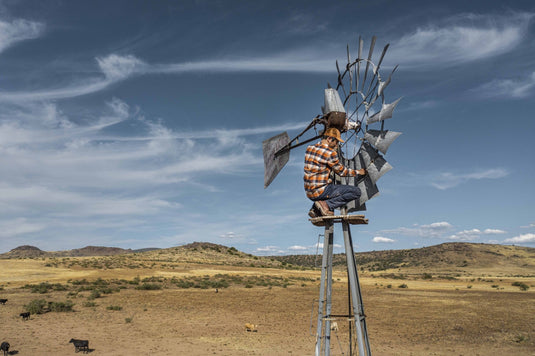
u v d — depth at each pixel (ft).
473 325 85.61
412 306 119.24
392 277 313.94
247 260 410.11
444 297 144.56
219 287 172.65
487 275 436.76
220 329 79.15
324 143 23.86
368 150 24.12
